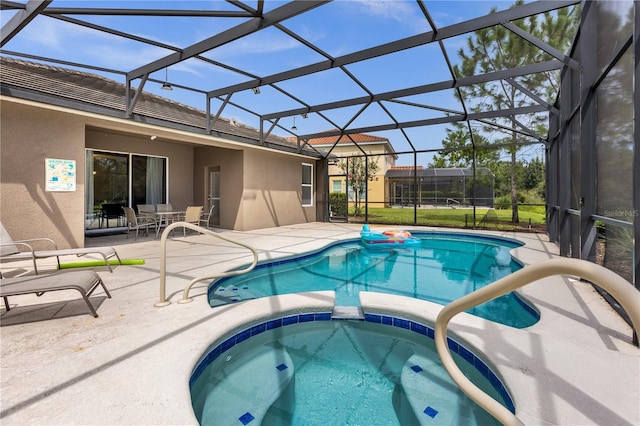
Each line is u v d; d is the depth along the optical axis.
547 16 9.68
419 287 5.23
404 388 2.49
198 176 11.21
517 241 8.37
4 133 5.38
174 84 7.31
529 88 11.37
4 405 1.72
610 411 1.67
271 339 3.21
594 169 4.07
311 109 8.88
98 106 6.31
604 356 2.25
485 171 14.09
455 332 2.68
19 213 5.55
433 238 10.09
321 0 4.20
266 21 4.67
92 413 1.67
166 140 9.97
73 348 2.38
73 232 6.18
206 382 2.49
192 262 5.51
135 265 5.23
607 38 3.74
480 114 8.58
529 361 2.19
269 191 11.10
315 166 13.85
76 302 3.39
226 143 9.15
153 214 8.73
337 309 3.71
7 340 2.50
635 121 2.54
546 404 1.73
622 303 0.82
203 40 5.32
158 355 2.29
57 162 5.97
